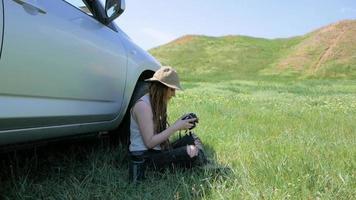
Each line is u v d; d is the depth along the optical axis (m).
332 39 53.50
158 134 3.72
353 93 19.61
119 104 4.15
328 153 4.40
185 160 3.66
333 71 44.69
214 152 4.47
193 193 3.15
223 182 3.40
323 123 7.00
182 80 32.94
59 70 3.08
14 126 2.79
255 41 61.22
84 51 3.39
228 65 50.19
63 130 3.37
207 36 63.31
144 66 4.52
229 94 15.95
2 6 2.54
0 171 3.56
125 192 3.25
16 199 3.05
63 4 3.26
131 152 3.70
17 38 2.65
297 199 3.07
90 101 3.61
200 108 8.79
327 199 3.04
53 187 3.30
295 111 8.96
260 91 19.42
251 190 3.18
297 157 4.08
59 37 3.07
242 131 5.82
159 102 3.78
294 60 49.22
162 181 3.42
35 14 2.84
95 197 3.17
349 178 3.45
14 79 2.68
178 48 58.50
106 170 3.66
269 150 4.52
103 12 3.85
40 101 2.96
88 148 4.44
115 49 3.96
